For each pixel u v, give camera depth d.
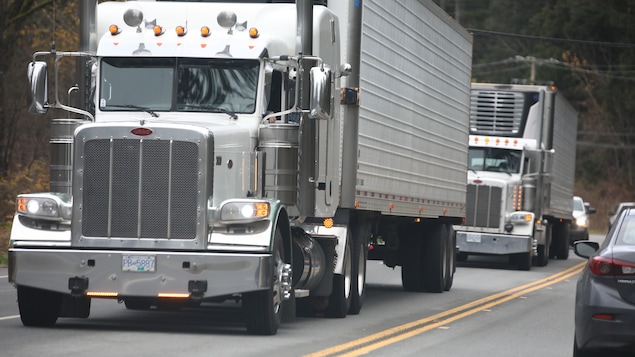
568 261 105.06
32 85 37.22
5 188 95.19
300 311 44.75
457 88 65.69
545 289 65.25
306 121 38.75
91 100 39.00
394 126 51.44
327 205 42.72
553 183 96.25
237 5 40.78
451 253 64.19
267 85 38.47
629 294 29.61
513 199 86.31
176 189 34.88
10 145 105.81
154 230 34.94
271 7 40.66
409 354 33.50
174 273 34.53
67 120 36.94
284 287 36.59
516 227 85.81
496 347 36.31
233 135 36.47
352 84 44.78
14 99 106.88
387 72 49.91
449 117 63.72
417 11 55.44
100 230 35.09
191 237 34.81
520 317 47.19
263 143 37.88
